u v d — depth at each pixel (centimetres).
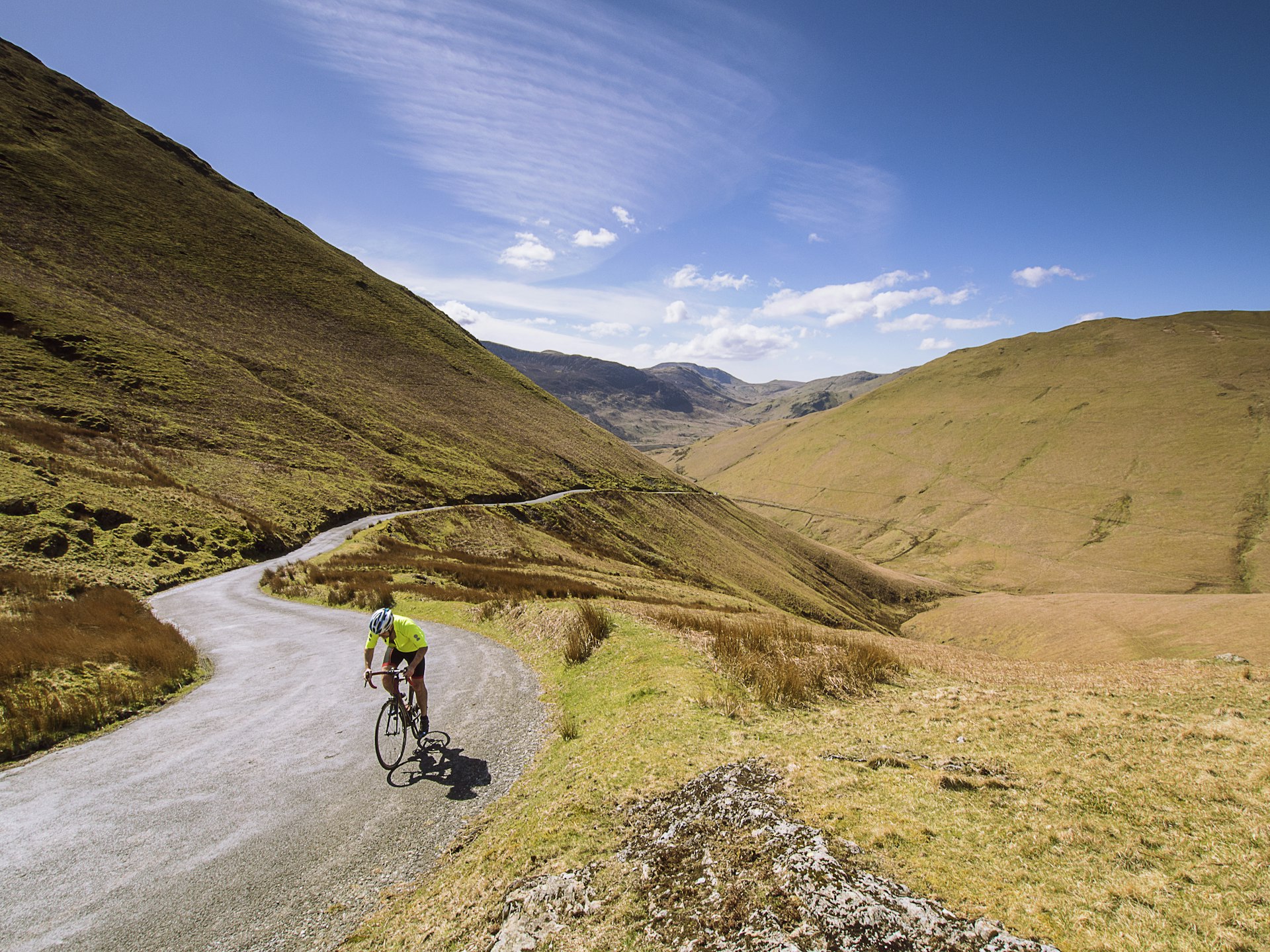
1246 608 7306
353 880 614
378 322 12375
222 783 839
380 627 924
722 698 992
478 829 696
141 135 13412
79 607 1936
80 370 6200
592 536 8400
